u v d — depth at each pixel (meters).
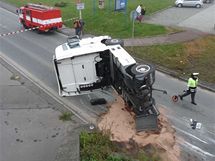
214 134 15.41
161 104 17.77
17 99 18.36
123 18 32.56
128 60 16.25
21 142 14.59
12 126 15.80
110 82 18.92
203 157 14.01
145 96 15.11
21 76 21.39
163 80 20.53
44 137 14.91
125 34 28.86
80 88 18.73
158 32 28.84
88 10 36.66
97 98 18.25
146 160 13.59
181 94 18.67
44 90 19.52
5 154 13.80
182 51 24.58
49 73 21.78
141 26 30.44
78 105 17.88
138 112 15.62
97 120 16.47
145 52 24.62
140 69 14.88
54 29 30.86
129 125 15.99
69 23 33.38
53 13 30.11
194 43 26.05
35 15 30.56
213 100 18.14
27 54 25.33
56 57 17.84
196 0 39.91
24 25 32.97
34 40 28.89
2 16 38.00
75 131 15.22
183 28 29.98
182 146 14.62
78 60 17.98
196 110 17.20
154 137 15.13
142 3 40.78
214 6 41.16
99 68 18.31
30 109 17.34
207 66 22.12
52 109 17.39
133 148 14.42
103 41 18.86
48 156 13.58
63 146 13.88
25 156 13.66
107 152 13.49
